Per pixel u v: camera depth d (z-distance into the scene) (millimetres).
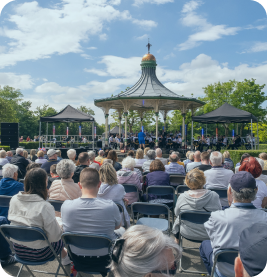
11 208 3047
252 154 12891
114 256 1103
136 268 1034
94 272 2922
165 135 24281
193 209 3643
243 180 2492
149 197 5398
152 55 23797
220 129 73875
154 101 21141
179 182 6348
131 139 23984
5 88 77750
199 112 78688
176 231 3934
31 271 3654
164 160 8281
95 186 3008
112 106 25844
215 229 2596
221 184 5125
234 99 37000
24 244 3016
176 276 3662
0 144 21422
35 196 2980
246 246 1229
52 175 5598
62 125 81688
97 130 85750
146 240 1073
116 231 3512
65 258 3434
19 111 81062
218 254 2547
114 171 4098
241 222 2459
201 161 6746
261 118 37750
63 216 2908
